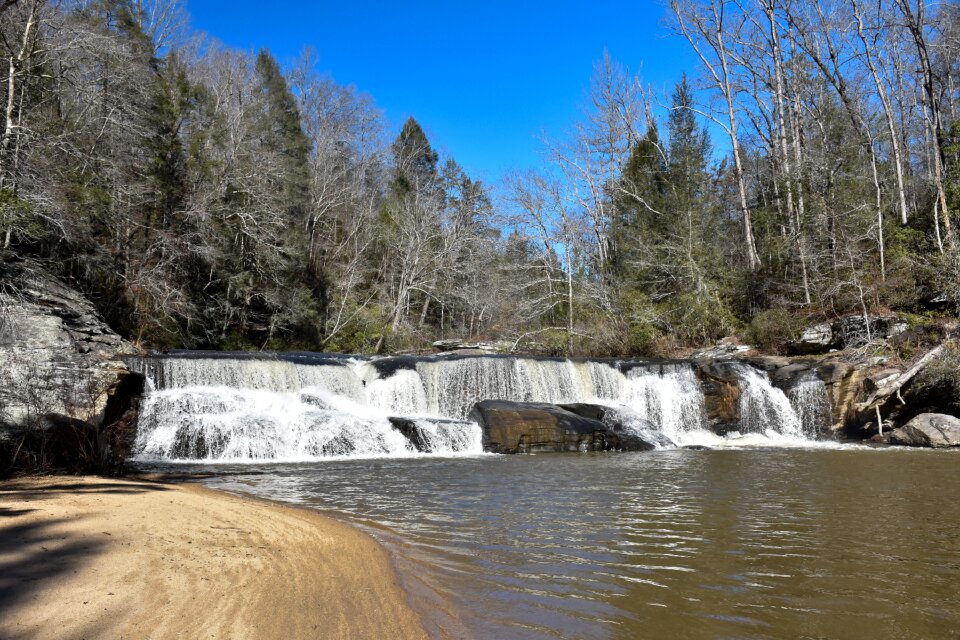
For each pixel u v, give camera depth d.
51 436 11.75
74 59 24.97
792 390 22.56
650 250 37.88
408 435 18.14
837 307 27.16
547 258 42.91
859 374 21.66
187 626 3.92
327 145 53.06
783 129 35.44
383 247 51.50
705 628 4.32
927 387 20.41
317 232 48.00
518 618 4.45
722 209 43.38
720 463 14.82
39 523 6.45
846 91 37.59
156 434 16.20
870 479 11.82
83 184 24.23
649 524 7.73
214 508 8.22
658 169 41.94
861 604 4.81
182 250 31.42
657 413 23.59
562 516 8.25
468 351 38.72
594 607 4.71
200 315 32.53
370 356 24.62
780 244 31.47
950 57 34.22
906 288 24.86
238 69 45.22
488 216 50.34
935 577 5.50
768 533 7.16
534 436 18.09
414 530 7.41
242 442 16.23
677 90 44.59
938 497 9.70
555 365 23.77
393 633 4.06
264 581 5.02
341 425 17.55
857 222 29.50
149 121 30.81
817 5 34.56
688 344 32.84
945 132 29.31
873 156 30.38
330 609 4.45
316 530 7.18
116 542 5.86
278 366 20.31
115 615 4.01
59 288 19.47
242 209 35.50
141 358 18.00
